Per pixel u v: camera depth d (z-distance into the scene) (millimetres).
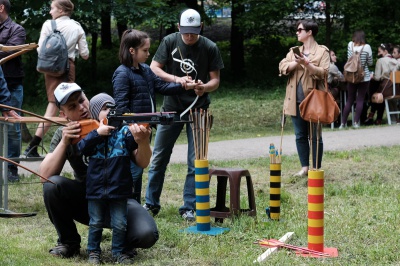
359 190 8781
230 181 7117
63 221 5957
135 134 5602
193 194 7523
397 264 5734
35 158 8969
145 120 5656
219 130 17297
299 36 9383
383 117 18125
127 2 18625
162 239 6492
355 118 15805
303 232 6680
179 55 7516
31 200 8500
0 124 7781
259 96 23531
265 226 6840
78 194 5902
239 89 25062
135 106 6906
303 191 9023
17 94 9672
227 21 34969
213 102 22281
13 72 9578
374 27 23703
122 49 6902
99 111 5953
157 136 7492
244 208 7793
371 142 12898
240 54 27094
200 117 6777
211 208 7434
